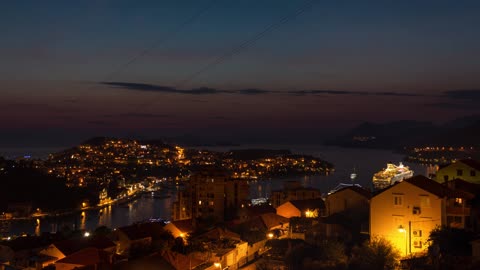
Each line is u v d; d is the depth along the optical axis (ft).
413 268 177.47
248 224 315.37
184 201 462.60
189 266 213.66
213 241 270.46
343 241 246.27
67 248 284.00
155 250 262.26
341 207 290.35
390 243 203.00
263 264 242.37
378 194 217.15
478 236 184.65
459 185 226.58
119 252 291.79
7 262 296.10
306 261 215.31
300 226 288.51
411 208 208.85
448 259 171.73
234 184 451.94
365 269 189.26
